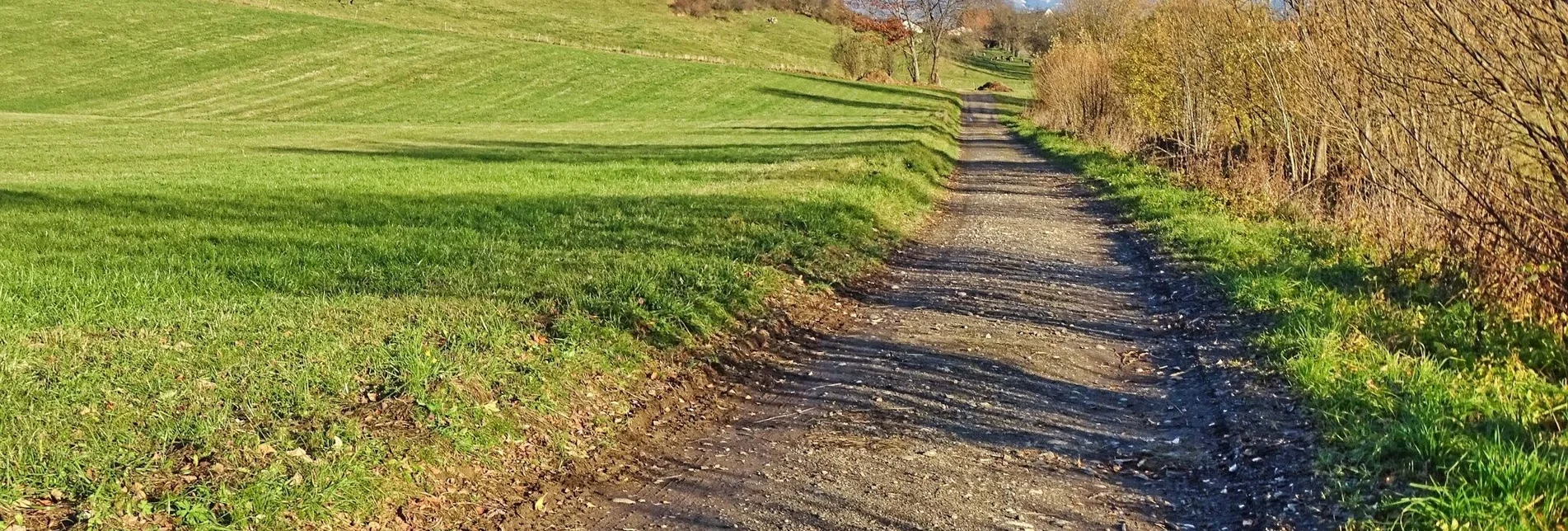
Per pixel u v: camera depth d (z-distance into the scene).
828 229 13.76
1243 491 5.38
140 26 64.12
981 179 25.64
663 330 8.08
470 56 69.25
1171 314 9.76
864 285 11.46
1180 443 6.21
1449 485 4.65
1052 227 16.39
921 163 25.89
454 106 56.62
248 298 8.48
